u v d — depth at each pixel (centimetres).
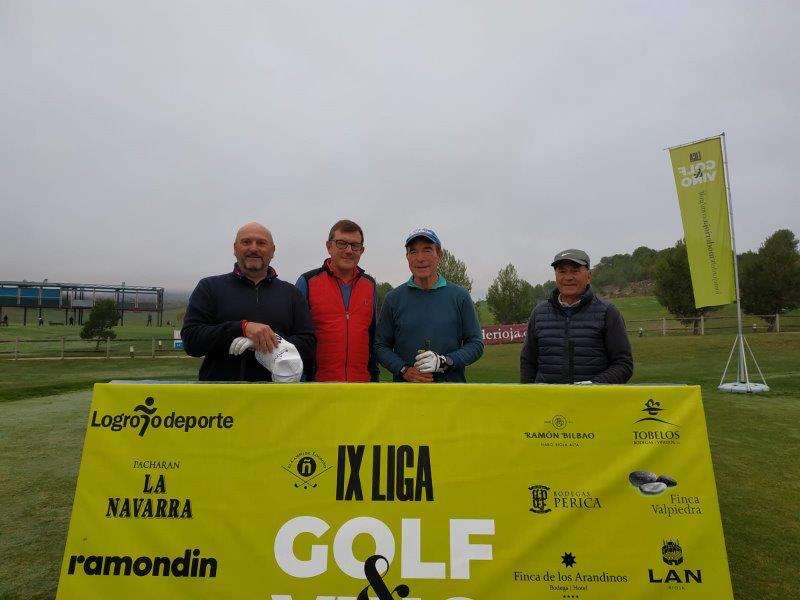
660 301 2783
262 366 284
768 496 412
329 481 210
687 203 1012
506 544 204
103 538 204
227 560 203
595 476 210
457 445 214
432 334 322
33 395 1007
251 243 291
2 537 340
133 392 218
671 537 204
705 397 892
